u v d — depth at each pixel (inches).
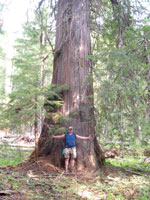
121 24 311.6
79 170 274.2
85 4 322.3
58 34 327.0
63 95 300.4
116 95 220.2
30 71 312.5
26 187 206.4
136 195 211.9
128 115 210.7
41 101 256.2
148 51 198.5
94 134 293.4
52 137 282.8
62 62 312.5
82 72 302.0
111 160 373.4
